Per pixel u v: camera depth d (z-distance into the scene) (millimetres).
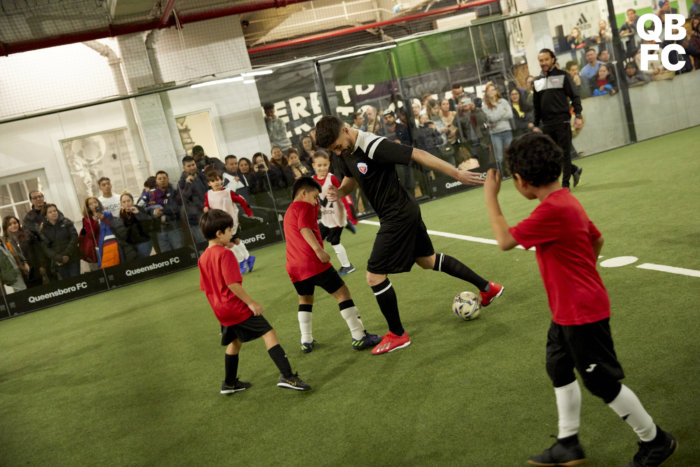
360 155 3537
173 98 9609
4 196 8969
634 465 2076
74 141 9289
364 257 7254
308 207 3975
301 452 2814
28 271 9016
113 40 11117
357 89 10258
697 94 11898
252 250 9922
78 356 5586
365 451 2684
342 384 3523
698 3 11625
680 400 2494
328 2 16750
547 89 7492
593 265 2031
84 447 3426
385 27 17266
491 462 2361
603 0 11164
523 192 2107
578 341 1983
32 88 10883
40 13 10359
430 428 2754
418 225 3727
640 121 11586
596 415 2551
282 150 10031
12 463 3398
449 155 10703
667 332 3172
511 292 4484
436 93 10570
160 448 3197
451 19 17062
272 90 9945
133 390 4266
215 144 9789
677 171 7633
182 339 5367
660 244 4770
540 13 10898
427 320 4316
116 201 9453
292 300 5863
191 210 9750
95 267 9336
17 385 5008
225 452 2990
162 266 9648
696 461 2084
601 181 8234
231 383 3748
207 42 11195
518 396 2861
